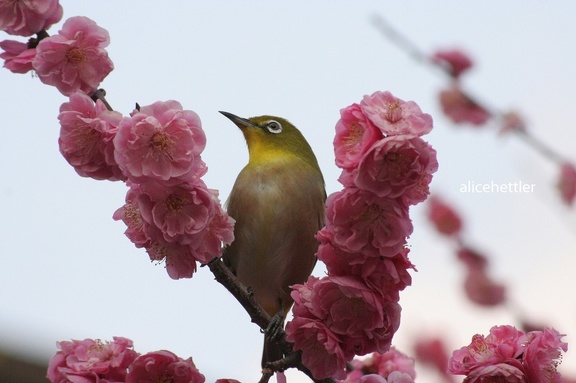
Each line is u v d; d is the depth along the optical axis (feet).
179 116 24.18
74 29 27.02
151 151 24.12
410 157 22.90
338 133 23.61
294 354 26.35
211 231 26.16
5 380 32.63
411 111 23.08
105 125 24.95
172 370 23.66
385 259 24.43
